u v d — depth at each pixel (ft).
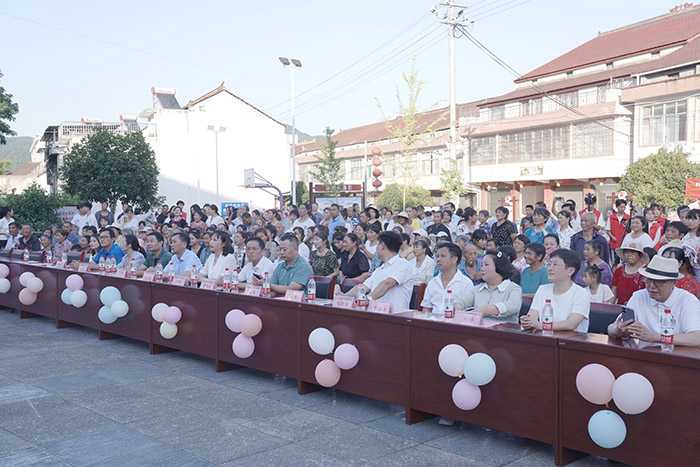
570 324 15.72
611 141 99.96
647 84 92.84
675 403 12.81
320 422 17.99
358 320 18.84
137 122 128.16
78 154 90.89
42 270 32.68
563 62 119.34
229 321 22.07
